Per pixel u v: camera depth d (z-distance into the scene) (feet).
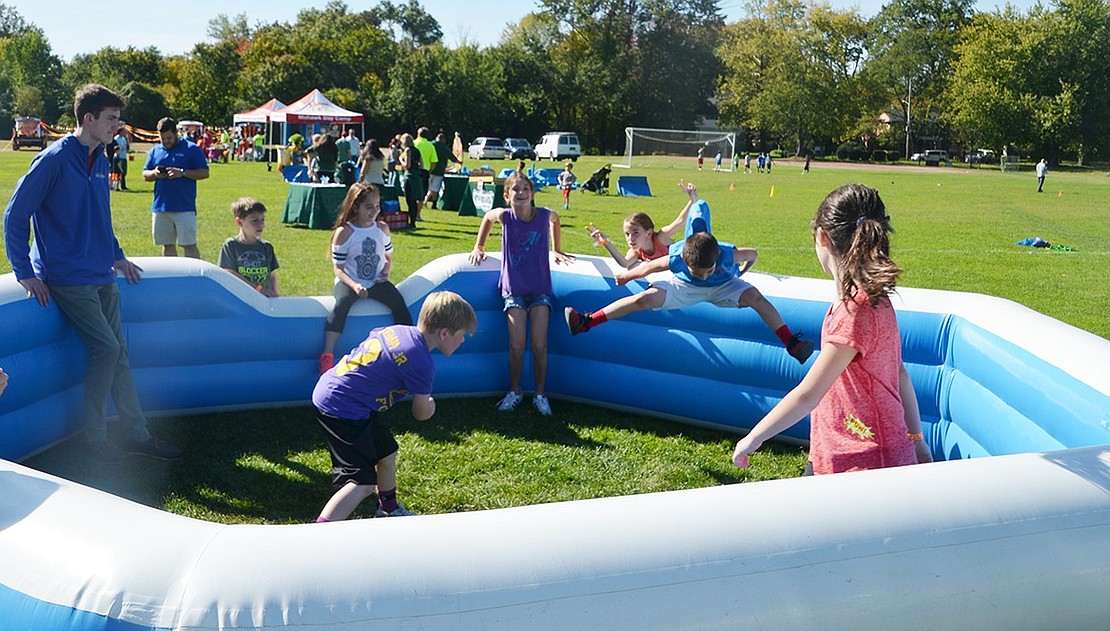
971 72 206.90
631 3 228.63
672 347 18.37
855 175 146.82
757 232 54.49
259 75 208.95
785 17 218.18
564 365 19.67
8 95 223.71
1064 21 199.62
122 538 6.66
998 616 7.50
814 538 7.27
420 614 6.33
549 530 6.97
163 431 16.89
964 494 7.85
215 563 6.37
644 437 17.81
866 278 8.99
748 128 239.09
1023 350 14.02
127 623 6.15
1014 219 69.31
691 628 6.73
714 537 7.11
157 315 17.13
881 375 9.34
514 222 18.61
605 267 19.45
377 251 18.20
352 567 6.43
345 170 53.06
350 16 275.39
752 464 16.65
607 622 6.59
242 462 15.60
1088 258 45.98
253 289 17.97
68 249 14.58
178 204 25.09
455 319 12.60
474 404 19.25
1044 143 201.36
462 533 6.87
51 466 15.03
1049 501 7.91
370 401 12.46
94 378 15.02
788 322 17.40
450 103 197.88
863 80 228.02
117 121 14.66
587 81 218.79
